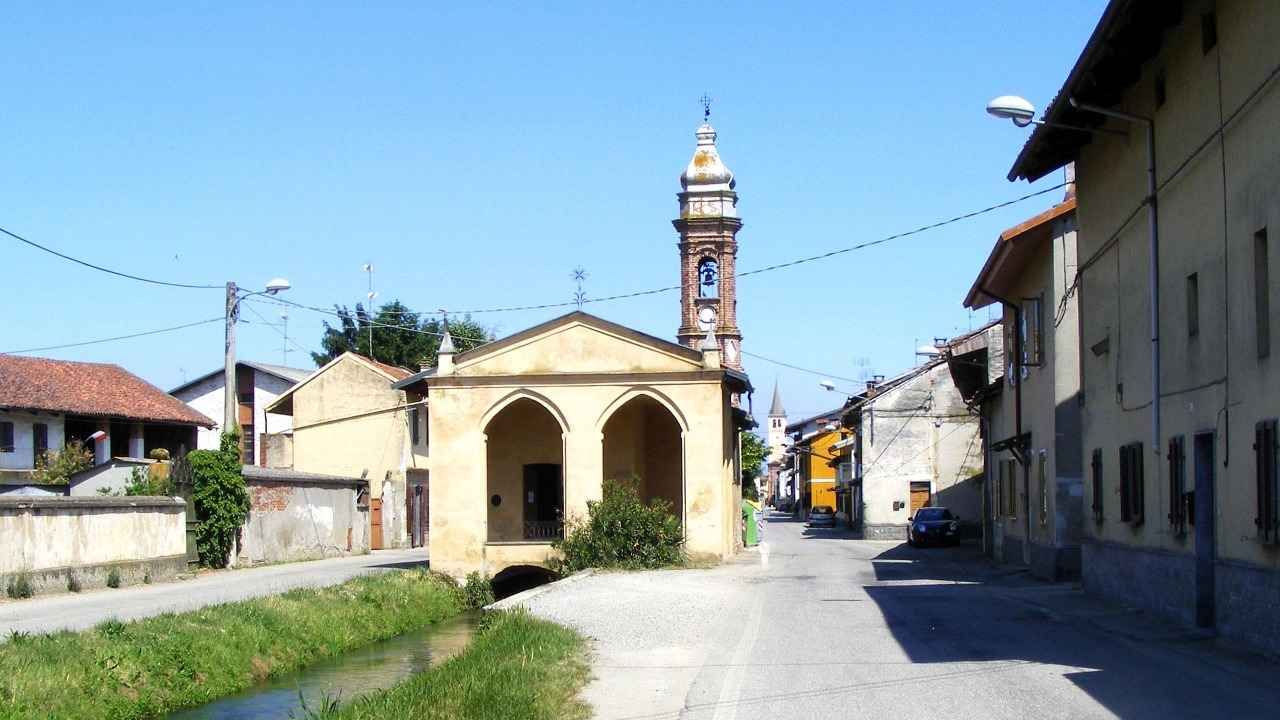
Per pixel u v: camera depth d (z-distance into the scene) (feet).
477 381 117.60
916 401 196.24
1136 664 44.39
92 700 51.88
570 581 95.86
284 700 58.59
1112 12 55.52
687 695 41.52
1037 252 98.99
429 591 102.22
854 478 240.32
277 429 208.64
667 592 83.20
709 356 115.44
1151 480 61.77
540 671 45.47
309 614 77.82
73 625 69.41
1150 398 61.72
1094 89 64.39
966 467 194.49
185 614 69.82
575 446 116.37
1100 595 72.64
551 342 117.29
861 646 52.54
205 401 211.20
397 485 182.80
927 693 39.52
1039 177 83.46
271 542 136.56
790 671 45.98
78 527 97.66
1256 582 46.57
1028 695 38.29
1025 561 107.55
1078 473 91.15
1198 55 53.67
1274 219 44.93
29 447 144.36
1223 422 50.70
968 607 69.36
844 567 114.32
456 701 39.52
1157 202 60.18
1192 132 54.70
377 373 182.60
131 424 163.02
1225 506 50.39
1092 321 74.54
